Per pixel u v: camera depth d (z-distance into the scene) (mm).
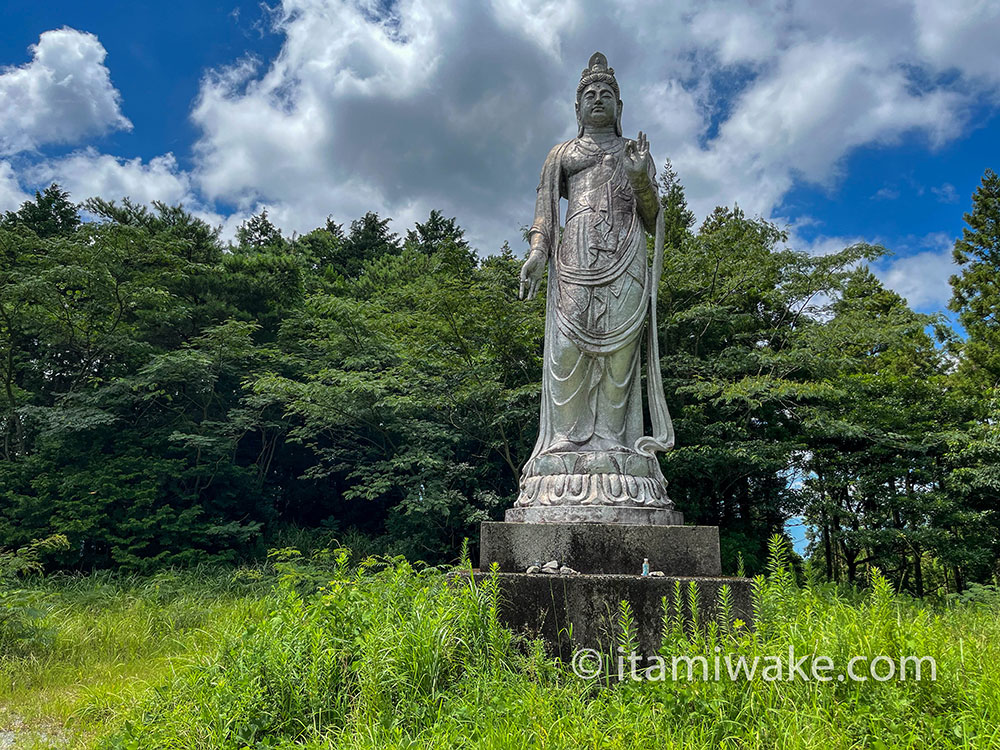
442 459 17875
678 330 17984
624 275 7402
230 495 20266
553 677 5316
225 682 5180
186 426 19766
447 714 4730
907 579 20500
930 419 18156
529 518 6836
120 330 20375
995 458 16641
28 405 19000
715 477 17297
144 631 10727
